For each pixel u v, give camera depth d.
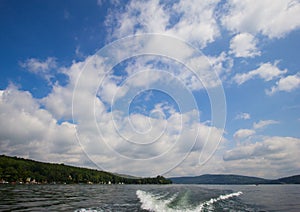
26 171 149.12
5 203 37.16
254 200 47.88
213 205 36.69
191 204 36.53
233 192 69.38
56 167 165.25
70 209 30.69
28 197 48.12
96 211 29.06
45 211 29.14
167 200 41.41
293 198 53.75
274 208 35.94
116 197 47.81
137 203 36.72
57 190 75.88
